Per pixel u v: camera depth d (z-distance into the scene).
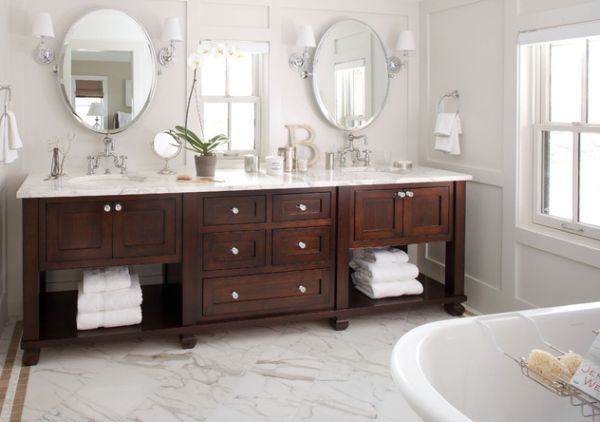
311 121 4.18
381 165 4.02
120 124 3.77
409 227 3.64
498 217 3.72
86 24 3.66
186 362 3.09
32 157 3.67
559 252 3.23
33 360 3.02
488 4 3.70
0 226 3.49
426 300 3.68
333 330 3.55
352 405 2.64
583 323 2.26
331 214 3.47
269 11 4.00
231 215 3.29
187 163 3.95
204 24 3.89
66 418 2.50
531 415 2.15
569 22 3.09
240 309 3.36
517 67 3.46
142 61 3.77
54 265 3.02
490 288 3.80
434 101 4.29
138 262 3.14
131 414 2.54
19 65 3.57
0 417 2.49
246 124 4.07
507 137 3.57
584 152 3.18
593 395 1.66
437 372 1.96
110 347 3.28
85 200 3.03
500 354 2.13
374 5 4.24
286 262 3.42
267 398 2.70
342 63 4.18
